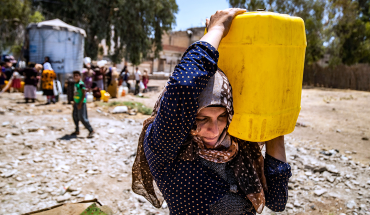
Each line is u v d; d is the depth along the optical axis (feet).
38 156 16.97
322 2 82.58
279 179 4.32
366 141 23.66
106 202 12.15
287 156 18.45
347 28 85.61
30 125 23.84
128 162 16.78
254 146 4.24
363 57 89.30
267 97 3.70
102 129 23.99
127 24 70.79
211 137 3.69
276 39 3.59
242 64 3.70
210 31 3.60
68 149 18.58
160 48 81.00
